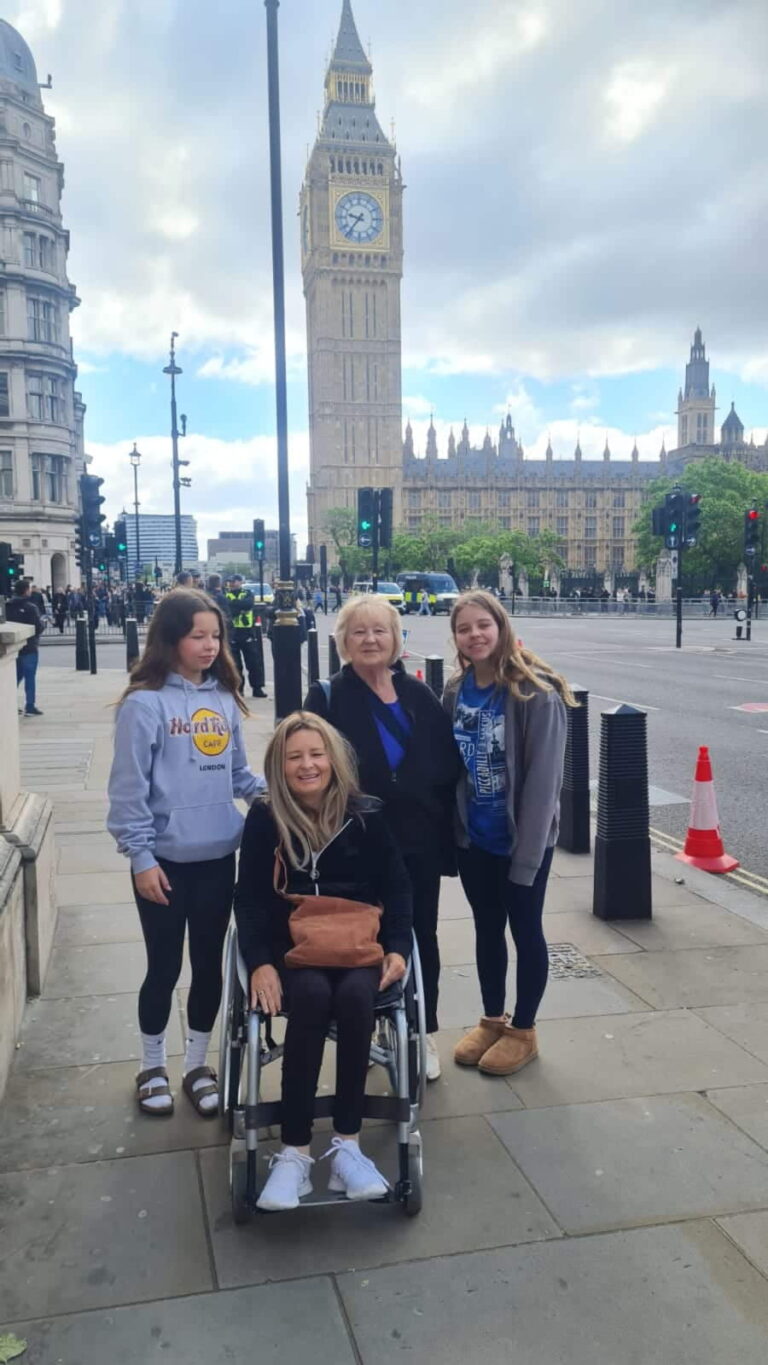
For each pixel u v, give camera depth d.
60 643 31.55
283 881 3.05
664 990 4.28
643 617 56.19
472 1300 2.38
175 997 4.21
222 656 3.39
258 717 13.48
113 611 43.31
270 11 10.91
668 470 156.25
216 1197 2.81
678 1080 3.49
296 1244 2.60
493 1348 2.22
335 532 124.06
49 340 53.81
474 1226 2.67
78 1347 2.22
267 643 27.80
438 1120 3.23
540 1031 3.88
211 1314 2.34
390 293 137.25
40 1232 2.64
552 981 4.38
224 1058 2.91
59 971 4.43
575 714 6.43
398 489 139.00
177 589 3.31
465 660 3.66
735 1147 3.06
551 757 3.39
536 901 3.51
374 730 3.26
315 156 134.50
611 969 4.52
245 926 2.96
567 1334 2.27
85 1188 2.85
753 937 4.94
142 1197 2.81
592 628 41.06
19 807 4.46
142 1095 3.29
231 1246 2.59
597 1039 3.81
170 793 3.23
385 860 3.08
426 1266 2.51
